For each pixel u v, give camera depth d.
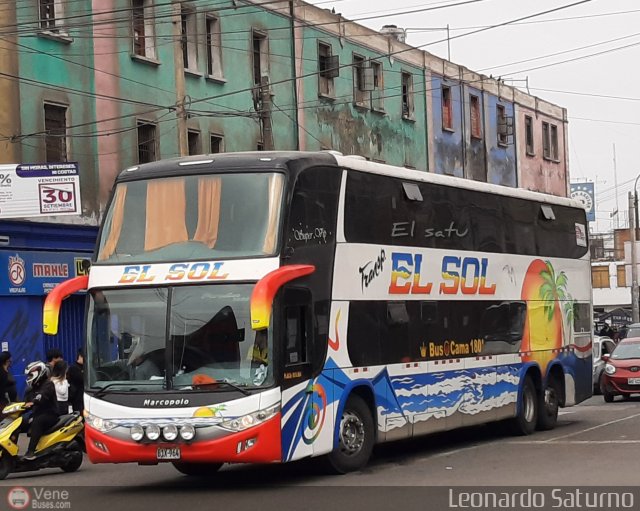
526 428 20.17
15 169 25.12
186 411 13.06
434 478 14.05
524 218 20.47
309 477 14.57
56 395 16.88
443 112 47.53
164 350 13.36
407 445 18.98
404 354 16.09
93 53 29.39
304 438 13.65
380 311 15.55
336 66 39.94
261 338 13.17
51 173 25.12
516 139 53.44
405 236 16.36
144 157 31.36
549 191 57.09
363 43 42.03
